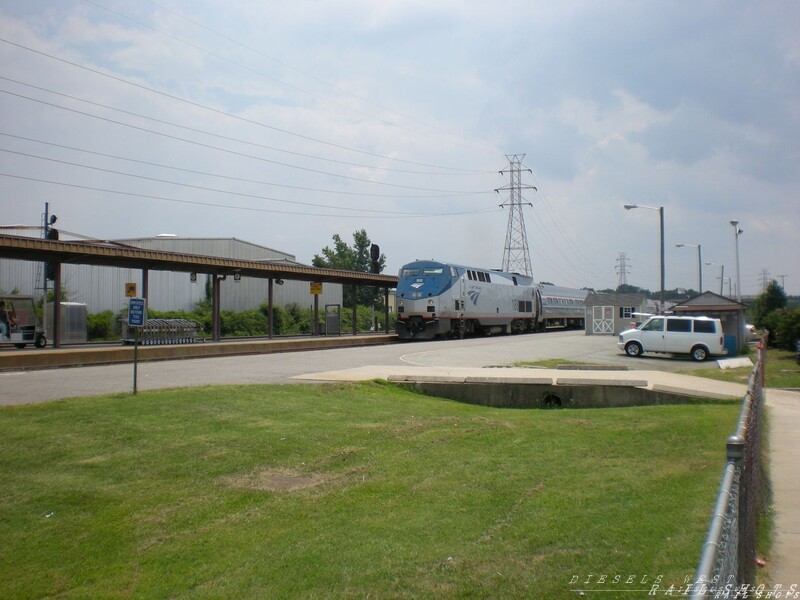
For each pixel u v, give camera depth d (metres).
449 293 40.56
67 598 5.97
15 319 31.14
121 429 10.95
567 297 67.81
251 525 7.43
